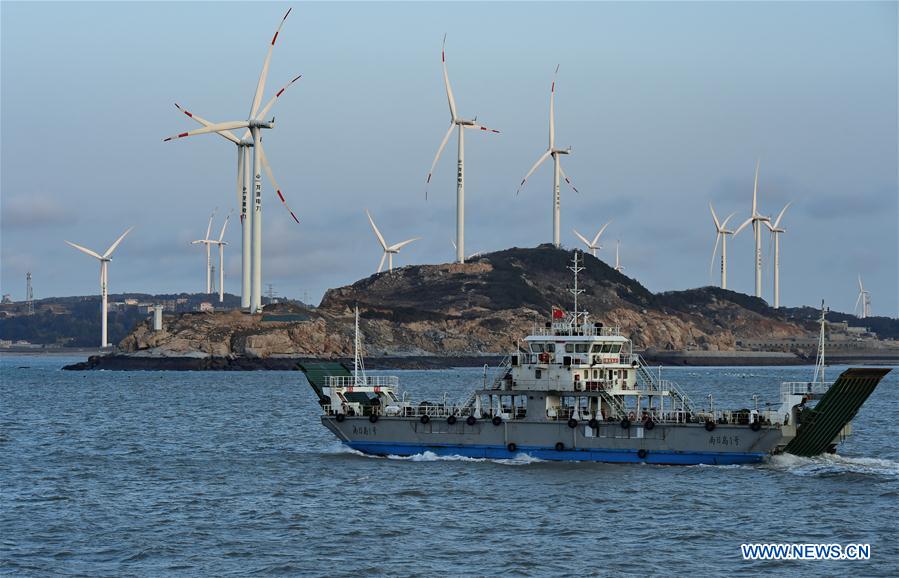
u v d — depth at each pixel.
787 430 135.00
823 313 141.62
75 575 89.25
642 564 92.00
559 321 147.38
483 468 139.88
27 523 108.69
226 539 101.25
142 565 92.25
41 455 165.25
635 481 129.00
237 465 150.12
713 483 127.31
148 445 180.88
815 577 88.75
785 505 115.31
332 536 102.06
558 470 137.12
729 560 93.56
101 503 119.94
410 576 88.56
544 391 143.00
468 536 101.75
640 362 147.75
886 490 123.44
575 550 96.50
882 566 92.00
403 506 116.00
